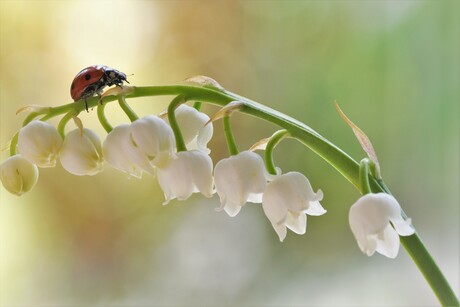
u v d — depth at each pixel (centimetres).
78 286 57
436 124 60
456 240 59
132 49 60
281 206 20
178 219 61
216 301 58
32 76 57
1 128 56
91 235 59
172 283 59
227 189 20
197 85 21
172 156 20
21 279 56
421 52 60
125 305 57
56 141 21
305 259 60
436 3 59
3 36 56
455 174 60
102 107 21
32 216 57
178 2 61
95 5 59
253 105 21
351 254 61
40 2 57
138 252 60
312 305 56
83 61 59
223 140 61
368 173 21
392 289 57
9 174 21
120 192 60
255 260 60
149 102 58
